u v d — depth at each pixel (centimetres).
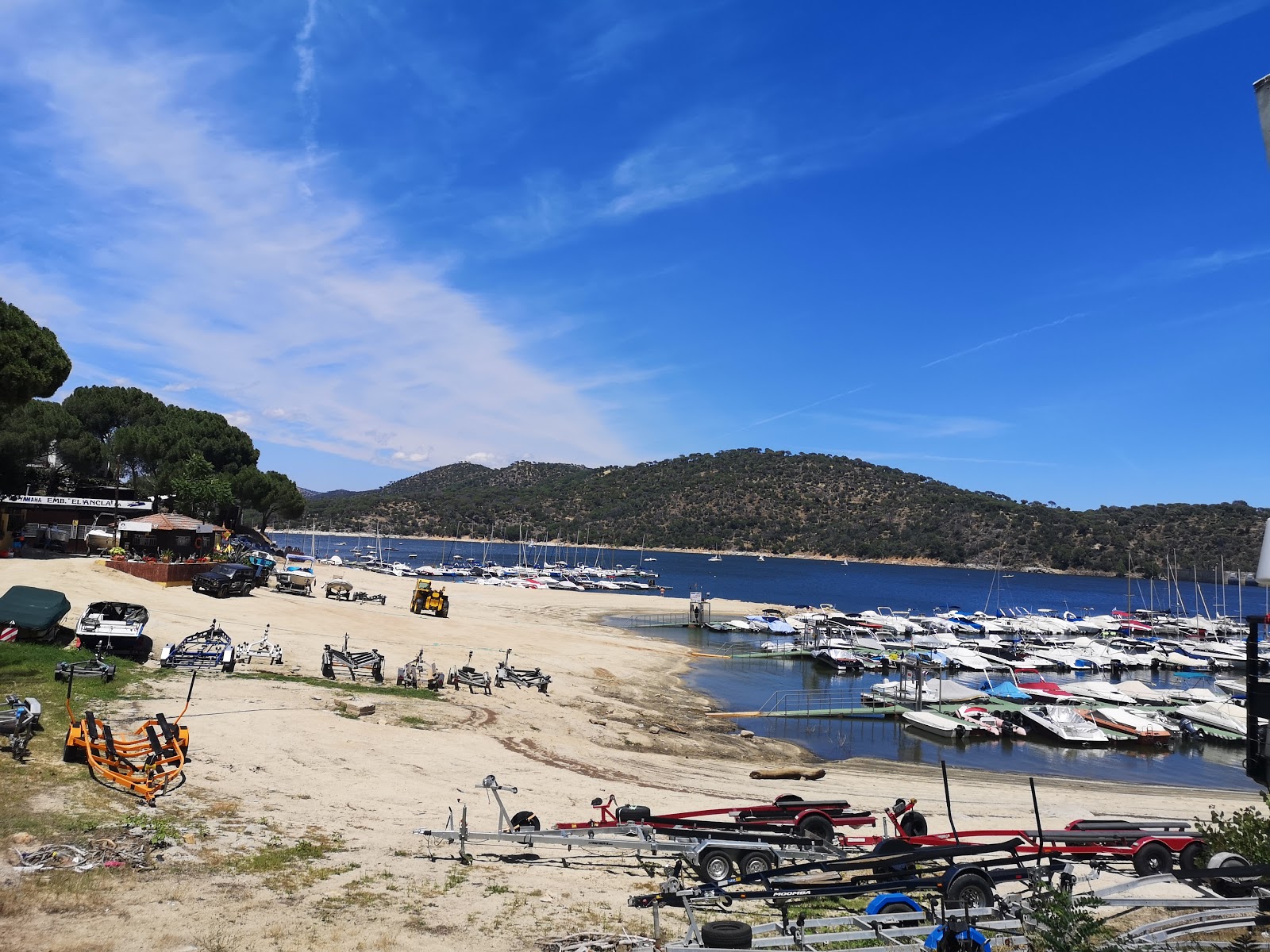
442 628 4791
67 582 3581
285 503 9912
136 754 1488
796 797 1522
